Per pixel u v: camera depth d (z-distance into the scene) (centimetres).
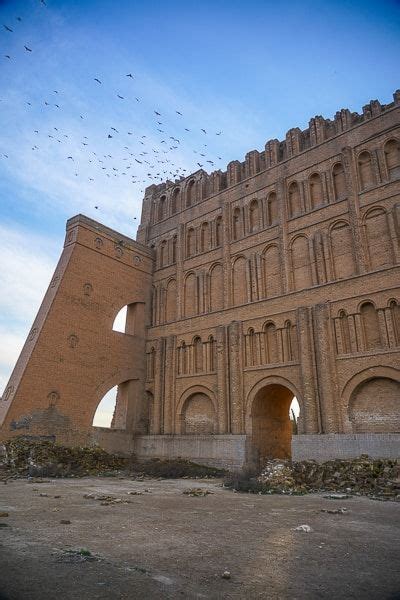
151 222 4206
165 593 507
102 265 3494
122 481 2114
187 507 1229
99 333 3319
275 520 1033
